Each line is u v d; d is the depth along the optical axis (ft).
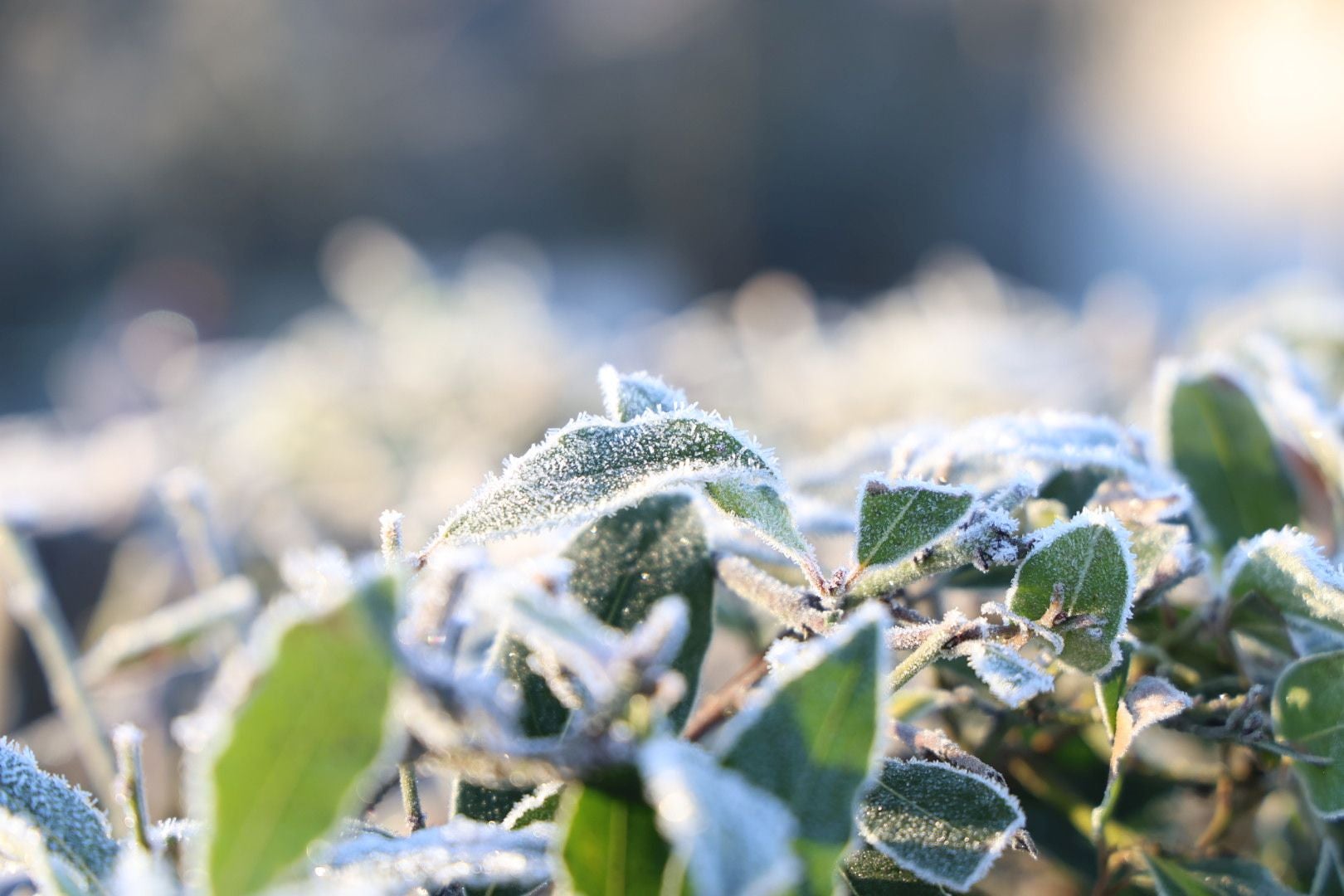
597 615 1.42
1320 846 1.51
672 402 1.41
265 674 1.16
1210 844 1.53
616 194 22.20
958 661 1.50
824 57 19.61
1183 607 1.53
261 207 20.58
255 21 20.08
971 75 18.99
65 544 3.09
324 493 3.63
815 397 3.91
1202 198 16.14
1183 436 1.62
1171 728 1.46
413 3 21.02
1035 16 18.45
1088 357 3.84
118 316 15.25
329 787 1.16
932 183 19.30
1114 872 1.49
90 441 4.69
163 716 2.08
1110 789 1.38
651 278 18.90
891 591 1.37
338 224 21.02
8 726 2.55
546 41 21.63
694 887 1.19
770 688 1.23
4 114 19.22
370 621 1.17
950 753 1.36
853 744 1.22
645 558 1.43
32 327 17.88
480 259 17.72
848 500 1.66
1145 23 17.40
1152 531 1.46
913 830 1.32
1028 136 18.83
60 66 19.44
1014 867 1.66
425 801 1.87
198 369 6.48
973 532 1.36
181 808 2.02
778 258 20.11
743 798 1.16
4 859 1.37
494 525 1.32
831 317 9.45
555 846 1.26
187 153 20.06
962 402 3.67
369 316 5.79
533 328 5.33
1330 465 1.60
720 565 1.42
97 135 19.70
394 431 4.09
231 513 2.99
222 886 1.16
